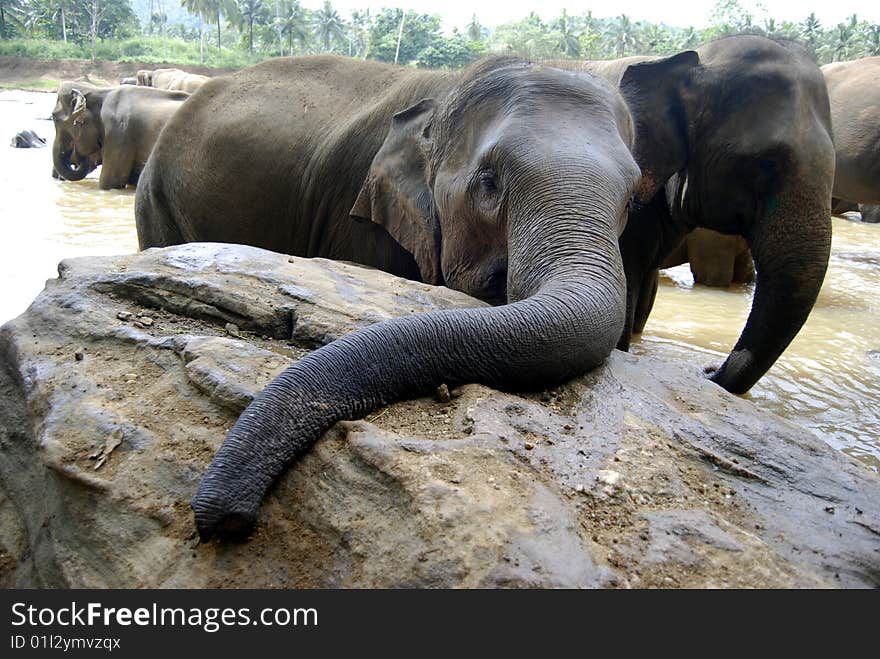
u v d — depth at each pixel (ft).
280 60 23.45
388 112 18.98
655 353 21.24
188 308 11.38
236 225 22.41
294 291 11.46
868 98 37.24
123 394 9.34
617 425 8.87
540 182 11.48
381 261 18.15
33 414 9.46
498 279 13.30
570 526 7.00
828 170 17.08
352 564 7.00
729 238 28.63
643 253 19.85
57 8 289.53
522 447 7.95
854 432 16.29
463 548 6.61
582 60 21.31
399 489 7.25
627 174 12.09
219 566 7.41
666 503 7.63
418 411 8.68
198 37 381.40
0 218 37.86
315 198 20.31
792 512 7.89
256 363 9.49
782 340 17.63
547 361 9.27
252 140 21.70
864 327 24.53
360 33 284.20
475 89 14.02
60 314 11.17
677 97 18.04
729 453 8.77
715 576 6.75
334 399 8.26
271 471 7.70
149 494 8.05
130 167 53.16
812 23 214.48
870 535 7.64
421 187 15.42
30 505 9.33
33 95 169.37
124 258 13.23
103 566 7.76
